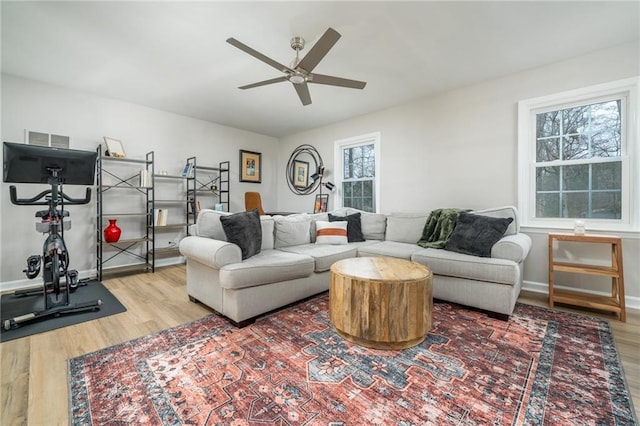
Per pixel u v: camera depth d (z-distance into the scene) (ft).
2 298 9.21
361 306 6.01
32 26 7.30
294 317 7.70
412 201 12.96
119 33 7.63
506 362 5.53
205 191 15.96
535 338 6.48
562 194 9.57
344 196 16.20
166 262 14.29
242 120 15.75
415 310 5.94
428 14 6.90
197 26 7.33
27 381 4.99
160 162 14.05
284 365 5.44
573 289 9.33
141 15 6.86
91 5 6.50
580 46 8.42
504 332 6.79
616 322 7.36
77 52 8.61
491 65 9.53
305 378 5.04
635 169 8.31
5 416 4.17
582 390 4.72
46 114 10.82
